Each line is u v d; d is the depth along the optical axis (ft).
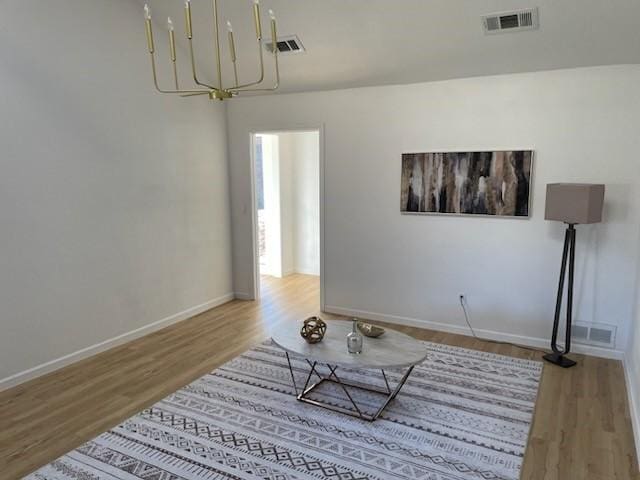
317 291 20.12
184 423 9.53
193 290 16.66
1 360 10.82
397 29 12.10
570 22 10.73
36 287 11.41
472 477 7.86
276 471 8.01
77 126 12.09
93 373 11.87
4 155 10.50
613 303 12.57
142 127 14.07
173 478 7.84
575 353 13.12
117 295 13.65
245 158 17.65
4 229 10.63
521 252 13.48
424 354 9.56
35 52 10.96
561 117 12.46
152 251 14.76
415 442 8.86
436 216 14.51
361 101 15.15
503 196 13.41
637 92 11.61
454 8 11.02
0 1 10.19
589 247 12.61
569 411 10.03
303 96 16.12
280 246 22.56
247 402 10.39
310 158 22.39
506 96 13.03
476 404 10.30
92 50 12.33
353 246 16.12
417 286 15.23
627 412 10.01
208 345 13.87
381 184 15.25
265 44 13.73
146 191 14.39
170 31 7.49
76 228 12.28
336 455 8.46
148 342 14.08
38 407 10.18
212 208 17.35
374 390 10.93
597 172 12.28
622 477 7.90
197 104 16.22
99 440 8.93
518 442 8.86
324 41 13.16
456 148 13.92
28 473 7.98
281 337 10.50
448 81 13.74
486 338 14.33
